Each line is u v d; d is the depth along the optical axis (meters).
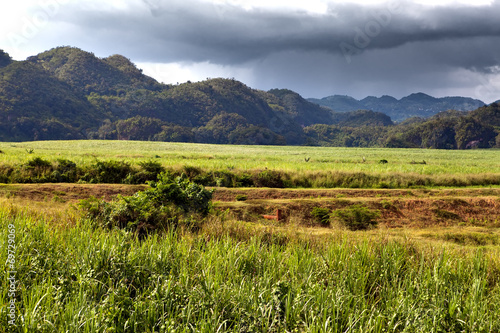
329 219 15.09
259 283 5.47
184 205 10.36
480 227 16.42
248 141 190.88
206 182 22.03
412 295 5.64
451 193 21.81
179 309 4.82
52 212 9.64
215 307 4.76
